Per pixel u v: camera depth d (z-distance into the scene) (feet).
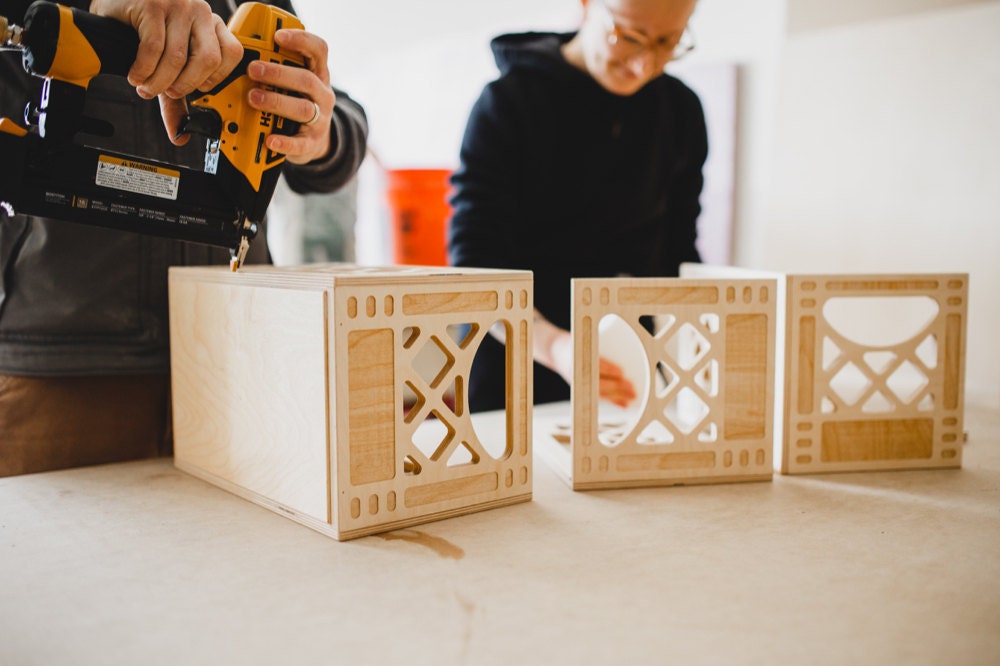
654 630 1.86
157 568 2.25
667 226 5.99
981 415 4.55
